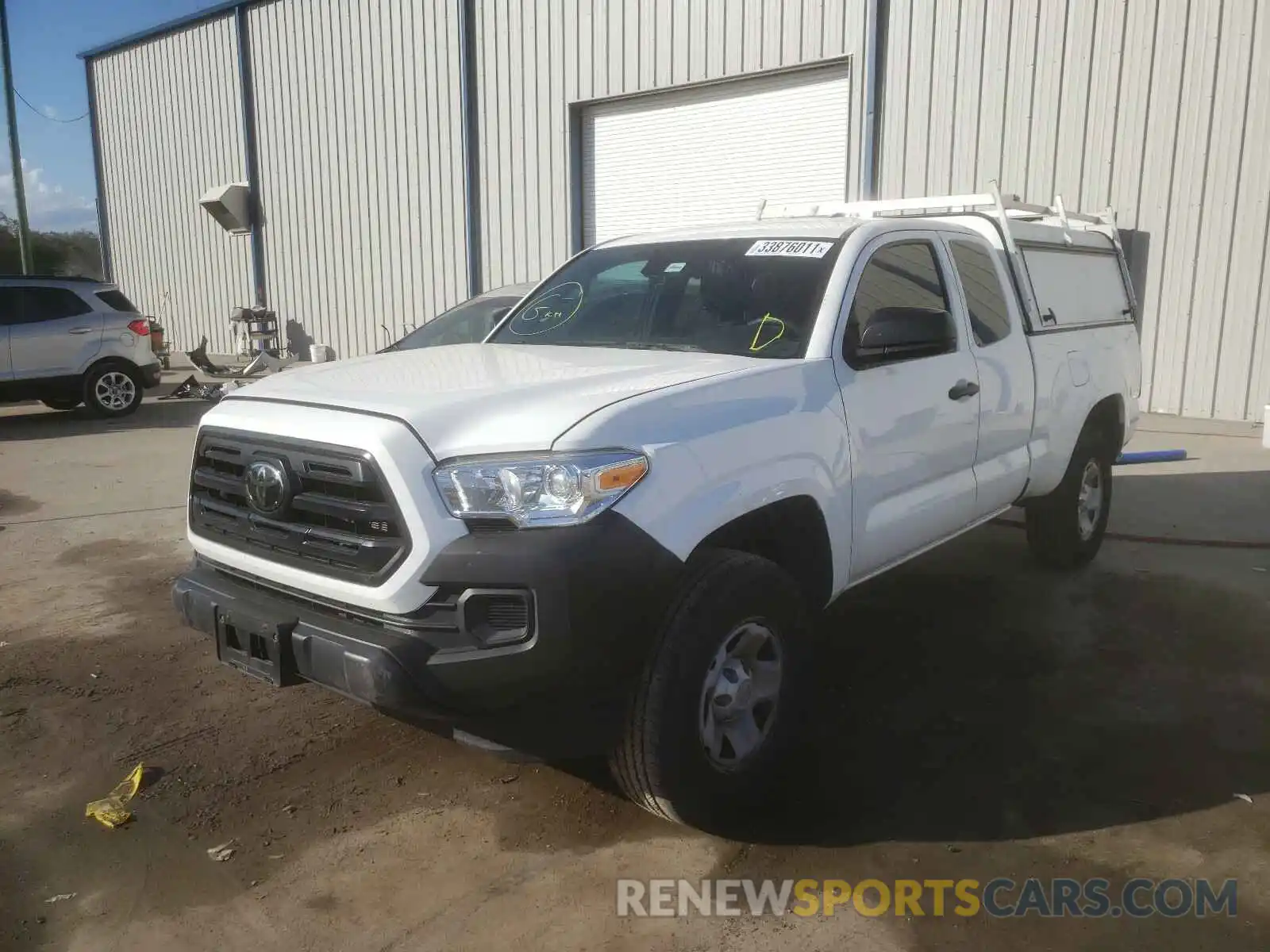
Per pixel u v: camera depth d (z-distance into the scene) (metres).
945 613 5.31
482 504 2.80
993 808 3.43
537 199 16.14
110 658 4.86
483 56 16.42
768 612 3.28
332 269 19.78
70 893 3.02
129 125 23.95
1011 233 5.19
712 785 3.16
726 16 13.52
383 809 3.48
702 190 14.41
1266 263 10.29
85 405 13.61
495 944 2.77
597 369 3.52
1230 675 4.50
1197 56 10.37
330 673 2.93
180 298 23.91
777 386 3.45
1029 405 4.99
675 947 2.76
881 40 12.25
